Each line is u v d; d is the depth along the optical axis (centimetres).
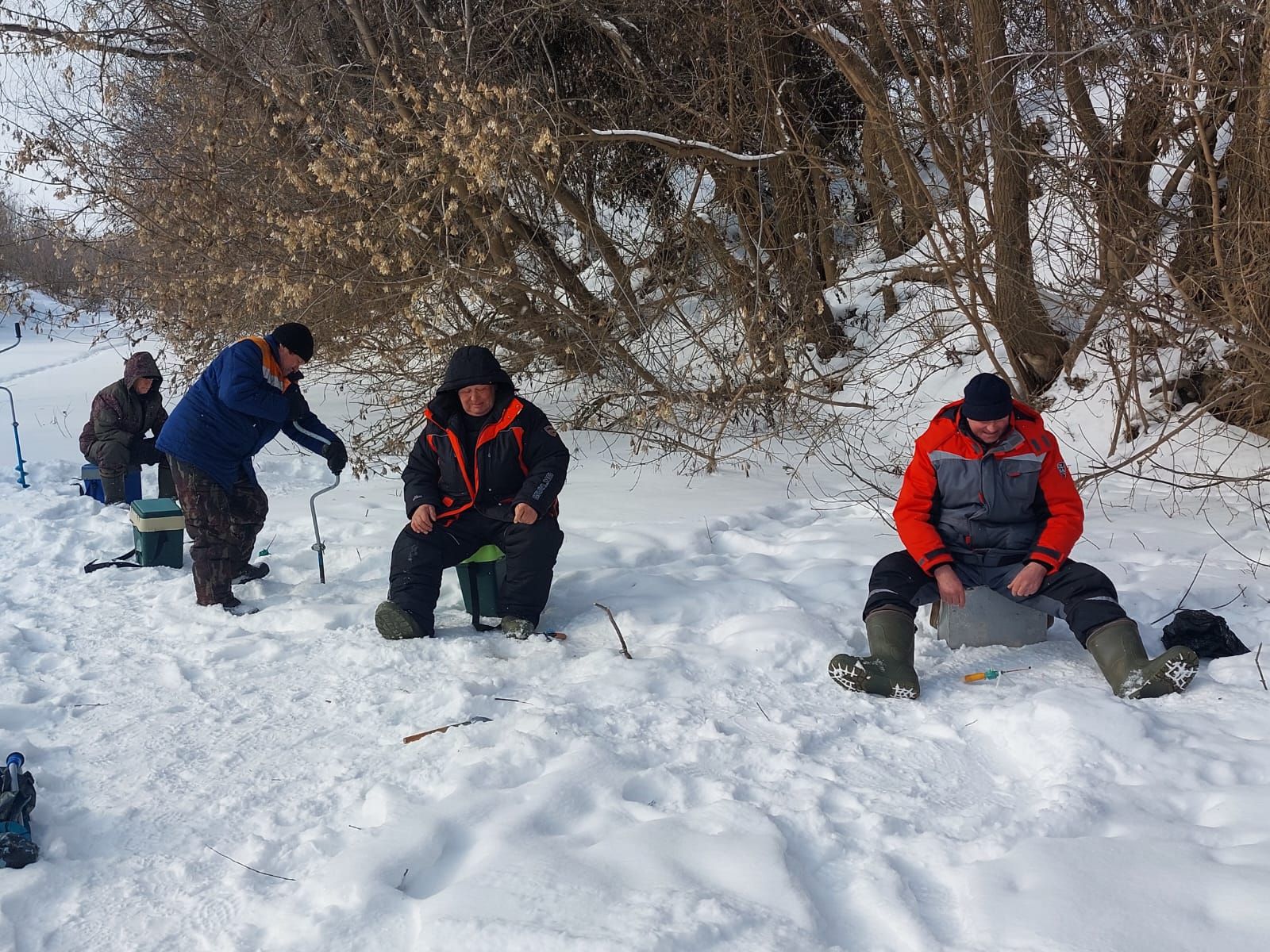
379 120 855
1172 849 256
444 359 974
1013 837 272
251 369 505
